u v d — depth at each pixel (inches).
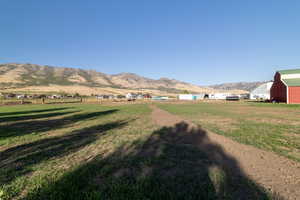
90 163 190.5
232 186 140.6
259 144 258.1
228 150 233.3
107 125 454.6
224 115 644.7
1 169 180.2
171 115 671.1
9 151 241.3
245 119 531.2
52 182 147.9
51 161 200.8
